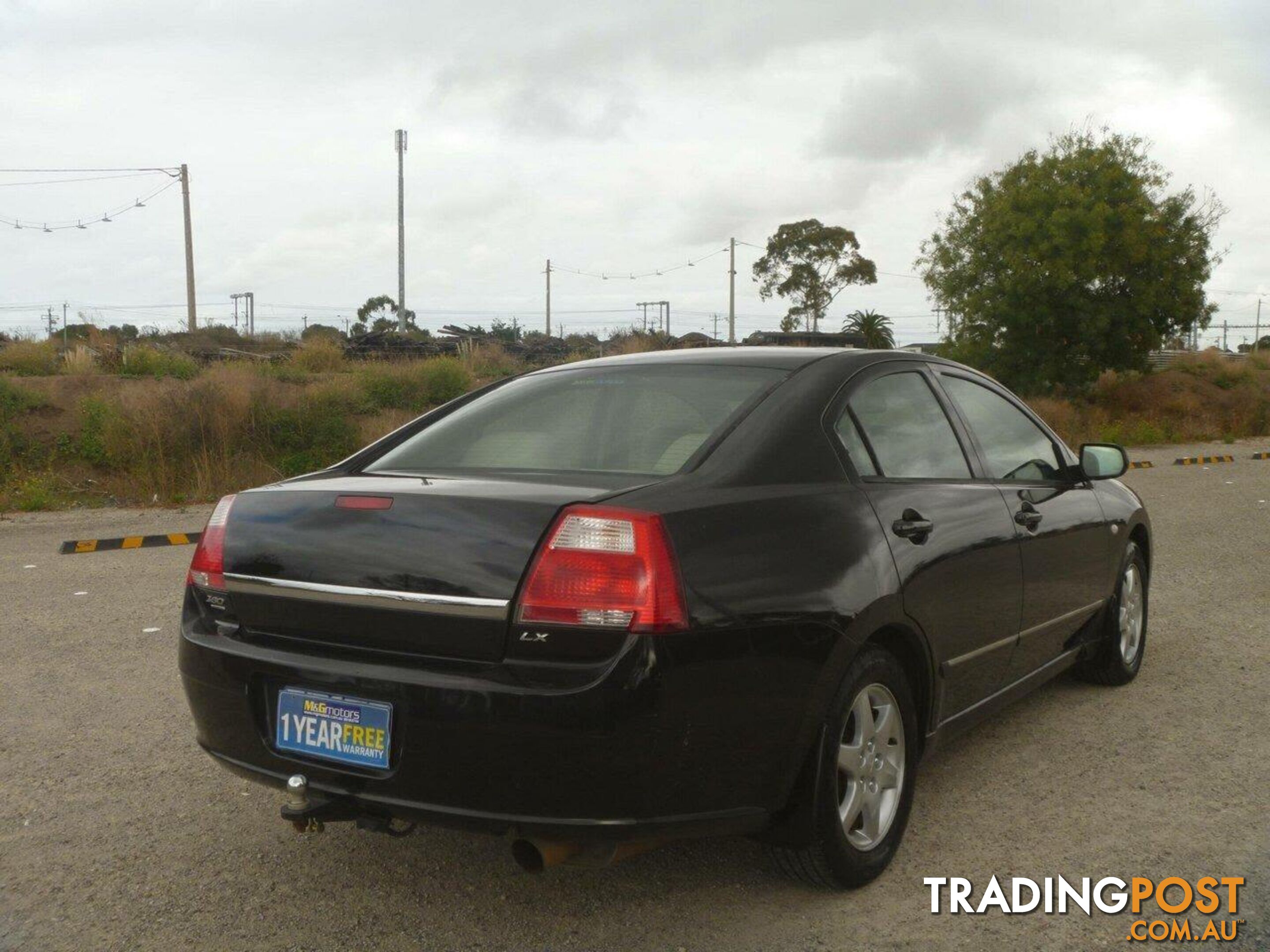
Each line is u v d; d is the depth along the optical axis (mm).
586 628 2518
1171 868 3273
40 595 7281
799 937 2871
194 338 37312
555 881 3188
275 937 2873
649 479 2887
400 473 3242
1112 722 4641
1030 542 4008
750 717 2693
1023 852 3391
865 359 3697
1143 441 26828
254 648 2900
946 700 3537
